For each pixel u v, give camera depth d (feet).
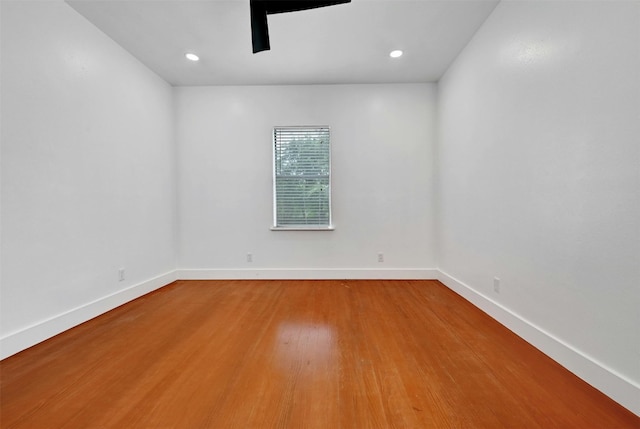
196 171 11.61
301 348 5.84
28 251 6.01
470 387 4.51
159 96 10.60
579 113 4.70
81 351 5.77
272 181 11.57
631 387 3.88
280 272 11.59
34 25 6.14
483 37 7.67
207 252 11.67
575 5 4.74
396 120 11.38
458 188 9.36
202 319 7.46
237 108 11.53
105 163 8.10
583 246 4.64
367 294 9.54
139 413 3.98
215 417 3.90
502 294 6.96
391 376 4.83
